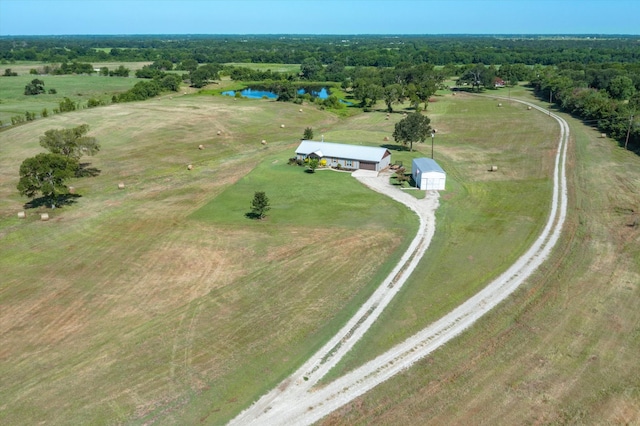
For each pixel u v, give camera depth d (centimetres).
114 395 2552
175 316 3262
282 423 2375
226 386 2614
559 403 2458
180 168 6881
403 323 3159
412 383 2622
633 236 4372
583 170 6475
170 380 2658
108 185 6134
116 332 3091
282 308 3344
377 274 3791
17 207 5394
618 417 2359
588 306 3294
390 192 5706
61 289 3634
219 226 4769
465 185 5978
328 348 2922
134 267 3959
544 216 4916
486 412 2409
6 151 7644
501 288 3559
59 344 2980
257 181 6188
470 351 2873
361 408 2458
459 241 4350
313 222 4825
